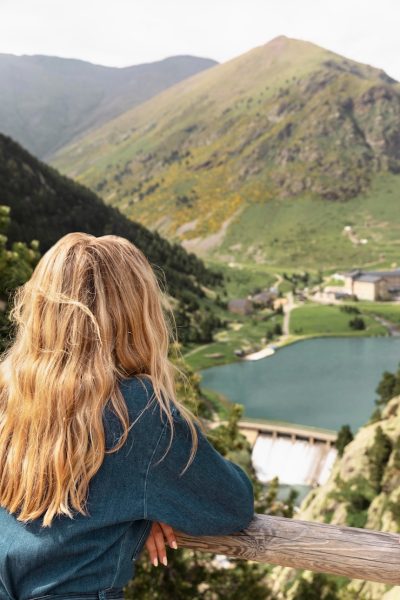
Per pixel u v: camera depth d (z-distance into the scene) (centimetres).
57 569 160
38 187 18638
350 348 16200
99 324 171
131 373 175
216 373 13750
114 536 163
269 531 206
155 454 165
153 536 197
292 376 13438
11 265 738
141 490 164
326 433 8981
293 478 8106
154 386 171
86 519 161
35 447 163
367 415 10631
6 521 167
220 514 175
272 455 8762
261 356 15375
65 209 19012
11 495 166
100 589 161
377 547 197
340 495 5272
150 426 166
